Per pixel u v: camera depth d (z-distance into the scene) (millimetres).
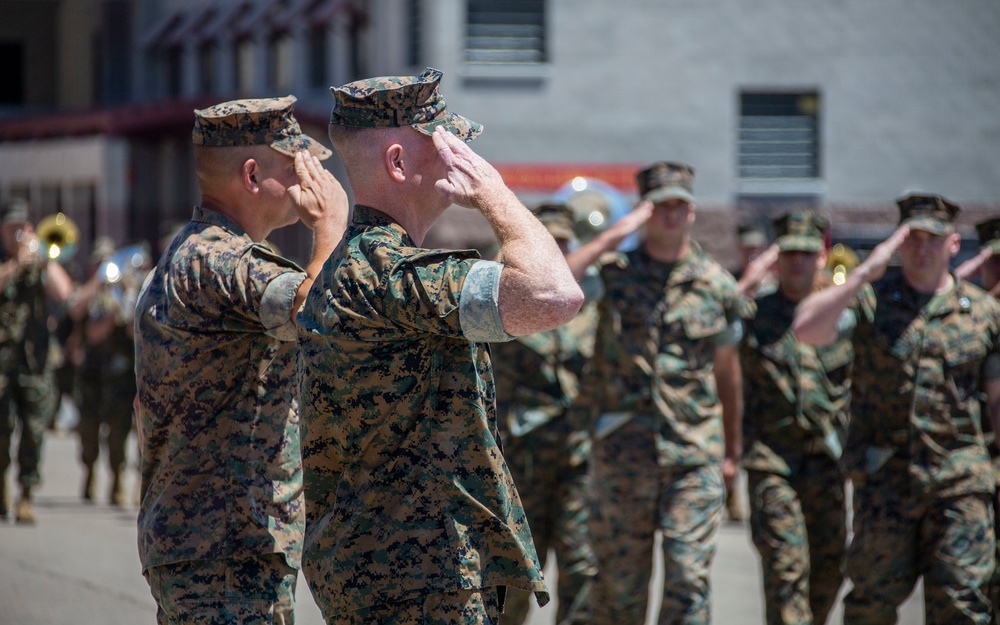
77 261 72688
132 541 23844
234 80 72500
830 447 16719
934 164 51000
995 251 17141
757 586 20578
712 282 15461
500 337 7723
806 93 50812
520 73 49312
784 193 50562
